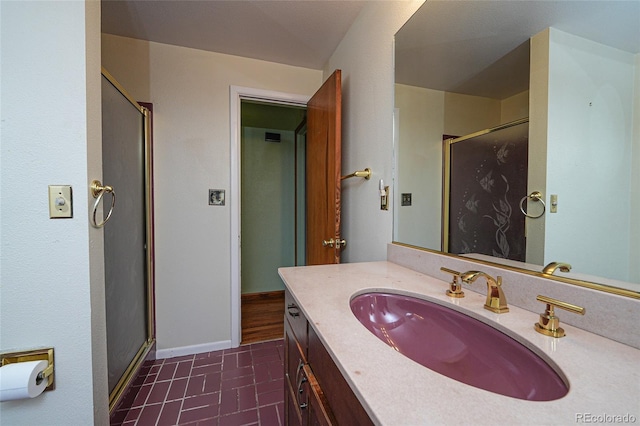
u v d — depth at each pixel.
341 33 1.85
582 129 0.65
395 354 0.54
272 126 3.36
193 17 1.68
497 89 0.89
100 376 1.06
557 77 0.71
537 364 0.54
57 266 0.95
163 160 1.98
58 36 0.94
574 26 0.67
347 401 0.54
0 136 0.89
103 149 1.33
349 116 1.83
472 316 0.73
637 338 0.53
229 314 2.16
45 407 0.95
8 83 0.90
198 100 2.05
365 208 1.64
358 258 1.72
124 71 1.89
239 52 2.08
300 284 0.99
